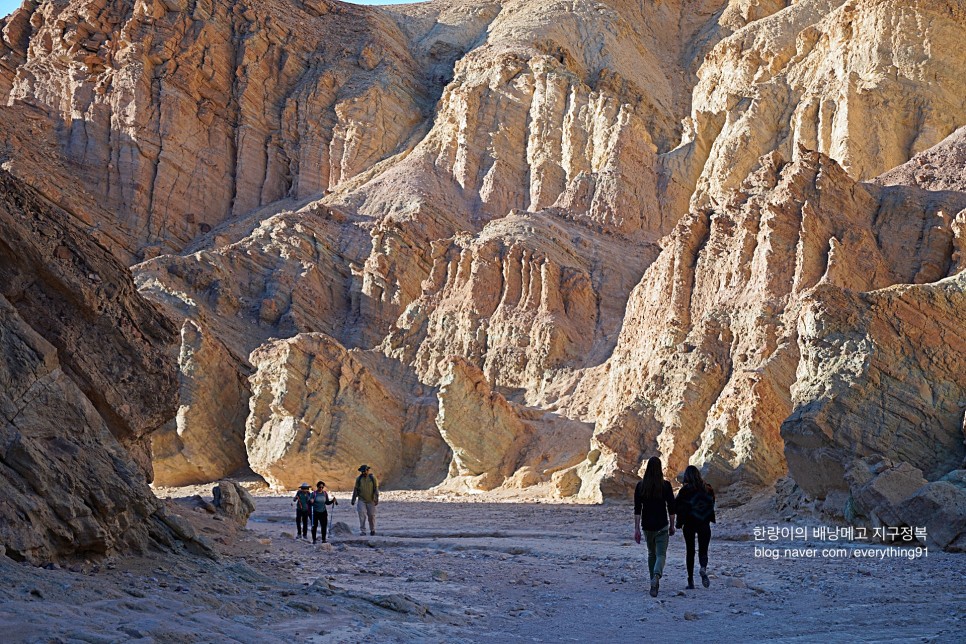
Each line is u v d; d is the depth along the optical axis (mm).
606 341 45281
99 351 11656
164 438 41875
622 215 53219
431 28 81875
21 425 9055
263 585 9914
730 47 61125
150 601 7688
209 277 52719
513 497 34188
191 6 69438
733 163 52344
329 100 69750
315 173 67125
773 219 31141
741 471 25156
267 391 40750
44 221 11258
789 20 60812
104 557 9406
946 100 47969
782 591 11148
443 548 17391
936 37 49375
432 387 45906
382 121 68375
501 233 50156
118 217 62656
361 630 7812
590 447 35656
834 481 20484
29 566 8156
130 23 66812
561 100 60188
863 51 51188
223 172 67188
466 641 7805
